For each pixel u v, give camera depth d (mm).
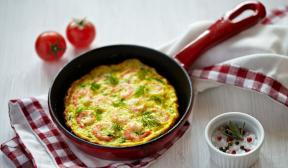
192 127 810
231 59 855
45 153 768
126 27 987
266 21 928
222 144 743
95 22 999
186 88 796
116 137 743
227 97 843
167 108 781
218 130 758
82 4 1033
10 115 810
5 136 810
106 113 777
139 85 814
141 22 996
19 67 916
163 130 743
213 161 757
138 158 749
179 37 884
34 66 918
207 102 843
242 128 752
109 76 833
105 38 967
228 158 719
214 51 857
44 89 882
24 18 1007
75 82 824
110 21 1001
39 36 904
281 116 810
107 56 857
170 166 760
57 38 903
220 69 826
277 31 858
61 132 732
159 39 961
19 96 869
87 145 714
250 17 852
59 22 1001
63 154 766
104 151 713
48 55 908
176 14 1005
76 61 834
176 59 843
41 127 800
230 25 843
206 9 1011
